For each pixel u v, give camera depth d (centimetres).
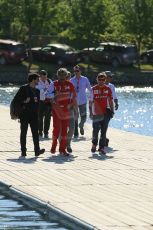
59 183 2122
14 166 2425
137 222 1645
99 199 1894
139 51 10488
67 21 10306
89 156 2691
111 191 2006
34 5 9925
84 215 1711
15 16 10094
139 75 9606
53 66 9619
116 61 9738
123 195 1950
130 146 3005
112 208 1788
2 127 3653
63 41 10925
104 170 2369
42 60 9700
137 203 1848
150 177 2242
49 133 3466
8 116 4266
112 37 10988
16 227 1675
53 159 2602
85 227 1617
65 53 9625
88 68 9619
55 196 1928
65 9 10269
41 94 3284
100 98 2734
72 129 2747
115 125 4566
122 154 2755
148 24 10406
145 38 10588
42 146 2977
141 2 10406
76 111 2741
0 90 7919
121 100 6812
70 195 1944
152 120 4909
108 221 1652
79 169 2381
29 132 3444
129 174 2292
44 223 1712
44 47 9731
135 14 10431
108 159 2619
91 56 9819
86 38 10250
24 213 1806
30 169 2369
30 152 2770
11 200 1947
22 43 9669
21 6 10000
